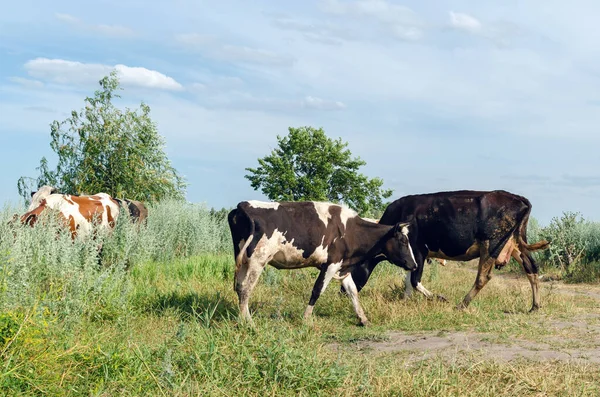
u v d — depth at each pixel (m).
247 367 6.01
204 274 13.73
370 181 30.17
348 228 9.95
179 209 19.88
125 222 13.92
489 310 10.92
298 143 28.92
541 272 19.61
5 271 7.65
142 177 24.56
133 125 24.27
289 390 5.76
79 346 6.20
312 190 28.61
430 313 10.26
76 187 22.97
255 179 29.05
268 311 10.48
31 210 12.60
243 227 9.40
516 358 7.27
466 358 7.18
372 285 13.63
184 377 5.93
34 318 6.50
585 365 6.88
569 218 20.73
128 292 9.64
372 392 5.71
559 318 10.16
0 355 5.51
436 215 11.30
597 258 20.14
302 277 13.47
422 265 11.61
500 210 11.00
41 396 5.36
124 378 5.72
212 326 8.17
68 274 9.44
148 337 7.80
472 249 11.20
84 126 23.45
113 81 23.94
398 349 7.94
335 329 9.38
